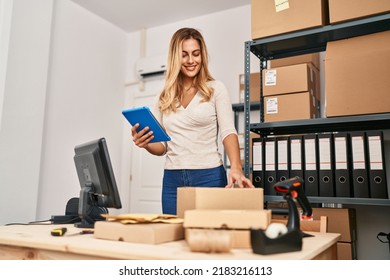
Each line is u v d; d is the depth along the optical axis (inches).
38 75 99.8
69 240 34.1
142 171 137.6
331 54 65.2
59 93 117.3
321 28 66.6
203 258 26.7
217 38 126.7
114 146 139.1
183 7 126.4
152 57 135.3
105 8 128.7
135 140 49.9
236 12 124.5
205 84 58.6
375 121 70.0
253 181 71.1
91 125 129.2
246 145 71.4
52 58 115.6
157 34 141.9
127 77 146.3
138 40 146.2
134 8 128.3
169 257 26.8
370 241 74.2
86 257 31.4
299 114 68.7
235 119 115.7
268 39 71.6
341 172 63.3
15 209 91.4
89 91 129.0
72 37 123.3
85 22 128.9
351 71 62.6
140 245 31.3
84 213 46.4
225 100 58.6
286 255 28.6
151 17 134.8
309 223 49.2
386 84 59.5
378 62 60.6
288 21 68.9
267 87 72.4
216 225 31.4
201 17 131.9
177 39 59.2
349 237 62.7
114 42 141.9
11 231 42.3
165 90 59.7
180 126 58.3
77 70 124.6
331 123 71.2
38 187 105.3
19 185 92.7
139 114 46.3
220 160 59.6
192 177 57.2
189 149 57.8
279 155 69.1
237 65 120.7
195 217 31.9
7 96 90.8
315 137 66.4
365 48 62.5
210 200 37.1
